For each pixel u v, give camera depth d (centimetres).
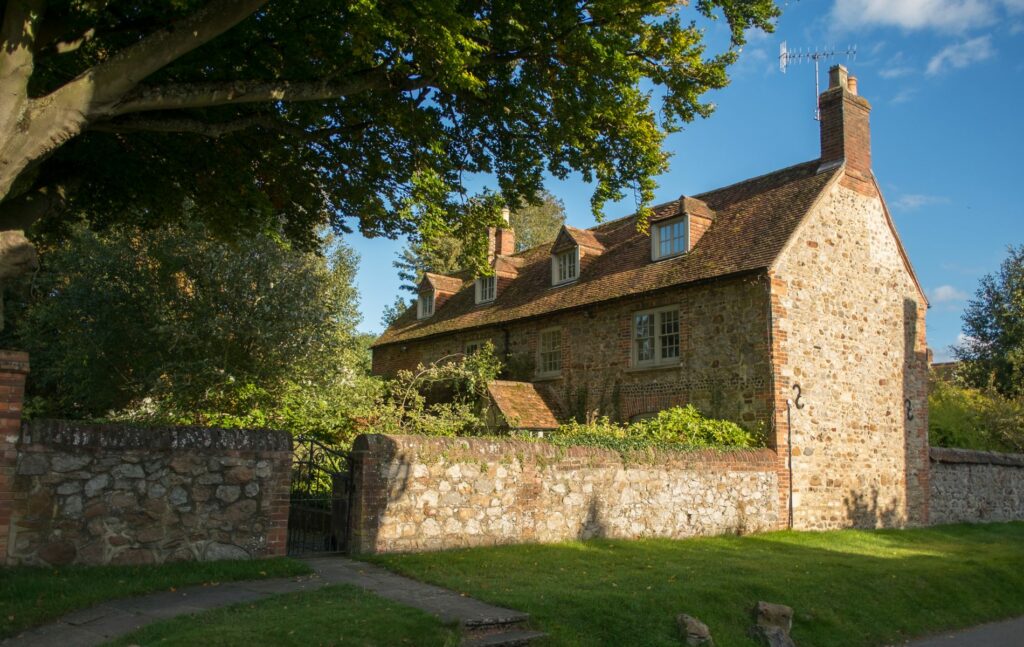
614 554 1123
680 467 1403
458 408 1864
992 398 2753
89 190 1201
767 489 1552
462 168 1223
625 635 768
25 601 687
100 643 609
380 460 1030
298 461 1157
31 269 834
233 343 1529
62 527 815
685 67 1108
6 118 748
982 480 2161
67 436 825
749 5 1029
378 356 2972
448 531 1086
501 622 736
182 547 883
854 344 1798
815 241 1734
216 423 1388
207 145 1107
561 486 1228
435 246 1166
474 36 963
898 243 1977
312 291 1609
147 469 873
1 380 788
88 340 1557
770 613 870
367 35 798
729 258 1744
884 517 1803
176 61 959
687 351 1778
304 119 1110
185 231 1506
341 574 891
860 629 925
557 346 2156
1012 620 1079
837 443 1716
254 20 930
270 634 627
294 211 1290
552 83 1059
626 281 1972
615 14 974
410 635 663
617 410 1914
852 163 1864
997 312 3591
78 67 999
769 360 1608
